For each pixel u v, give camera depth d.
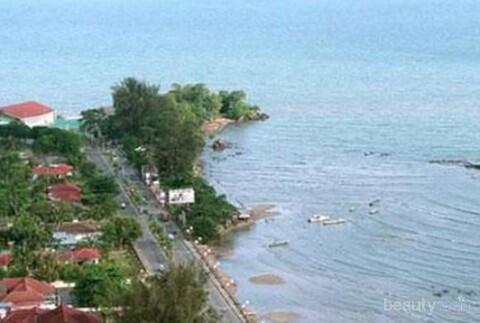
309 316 191.75
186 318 150.12
